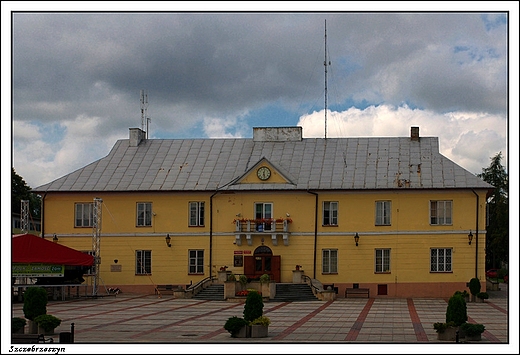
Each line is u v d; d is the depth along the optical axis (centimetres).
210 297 5119
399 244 5462
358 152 5919
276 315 3903
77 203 5766
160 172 5897
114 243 5712
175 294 5181
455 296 2870
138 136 6250
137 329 3195
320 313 4031
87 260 5044
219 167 5909
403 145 5944
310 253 5544
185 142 6256
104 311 4131
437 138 5978
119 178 5856
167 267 5656
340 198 5566
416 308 4416
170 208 5712
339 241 5525
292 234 5569
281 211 5612
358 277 5472
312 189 5556
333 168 5766
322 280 5503
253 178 5672
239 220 5572
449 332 2806
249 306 3005
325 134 6103
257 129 6169
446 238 5422
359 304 4734
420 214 5469
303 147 6041
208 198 5688
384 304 4747
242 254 5600
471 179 5478
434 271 5419
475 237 5397
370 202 5531
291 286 5231
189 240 5666
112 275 5684
